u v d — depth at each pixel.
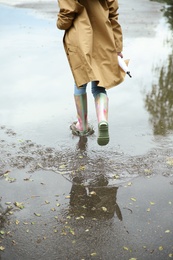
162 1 15.88
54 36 10.36
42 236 3.58
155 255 3.37
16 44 9.54
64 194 4.17
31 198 4.09
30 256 3.35
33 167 4.62
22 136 5.32
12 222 3.75
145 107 6.29
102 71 4.68
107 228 3.69
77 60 4.61
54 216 3.84
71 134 5.40
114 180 4.40
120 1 15.88
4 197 4.10
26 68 7.88
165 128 5.59
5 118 5.83
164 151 4.98
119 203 4.04
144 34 10.71
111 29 4.70
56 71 7.78
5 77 7.38
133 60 8.53
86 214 3.88
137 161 4.75
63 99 6.54
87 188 4.27
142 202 4.05
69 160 4.77
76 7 4.54
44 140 5.23
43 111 6.09
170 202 4.05
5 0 15.40
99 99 4.75
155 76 7.66
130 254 3.38
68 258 3.34
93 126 5.66
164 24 11.97
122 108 6.24
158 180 4.41
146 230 3.66
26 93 6.72
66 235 3.60
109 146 5.09
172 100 6.57
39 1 15.34
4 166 4.63
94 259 3.33
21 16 12.68
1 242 3.50
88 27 4.58
